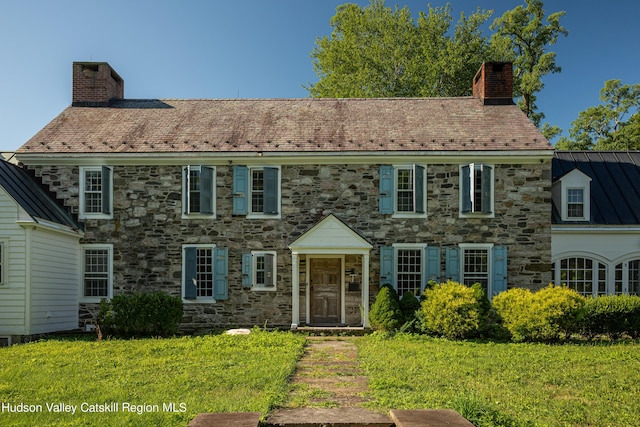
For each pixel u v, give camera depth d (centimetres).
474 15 3275
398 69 3281
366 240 1650
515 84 3362
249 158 1716
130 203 1723
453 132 1784
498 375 970
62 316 1592
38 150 1703
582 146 3753
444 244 1705
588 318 1468
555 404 786
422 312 1510
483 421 667
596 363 1096
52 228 1512
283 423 659
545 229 1692
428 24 3278
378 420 666
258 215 1720
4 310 1411
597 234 1773
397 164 1722
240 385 879
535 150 1673
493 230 1700
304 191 1725
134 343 1322
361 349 1253
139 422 690
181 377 928
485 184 1681
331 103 2039
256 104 2034
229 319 1700
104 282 1712
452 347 1288
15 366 1036
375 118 1900
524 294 1469
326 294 1741
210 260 1725
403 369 1007
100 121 1880
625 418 728
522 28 3372
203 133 1806
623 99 3831
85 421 697
